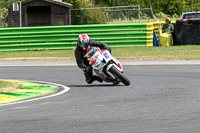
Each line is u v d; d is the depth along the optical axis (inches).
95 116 724.0
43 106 834.2
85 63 1151.0
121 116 719.7
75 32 2321.6
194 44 2329.0
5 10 3447.3
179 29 2336.4
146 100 882.8
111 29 2321.6
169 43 2348.7
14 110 795.4
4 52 2287.2
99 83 1212.5
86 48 1103.6
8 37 2313.0
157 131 611.8
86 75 1147.3
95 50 1096.8
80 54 1111.0
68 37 2320.4
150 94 967.0
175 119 687.1
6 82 1195.3
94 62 1090.1
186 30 2329.0
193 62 1749.5
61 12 2982.3
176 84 1135.6
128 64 1734.7
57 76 1398.9
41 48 2316.7
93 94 987.9
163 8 4557.1
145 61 1822.1
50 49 2317.9
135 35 2340.1
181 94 956.0
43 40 2320.4
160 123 660.7
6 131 628.4
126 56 1966.0
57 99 922.7
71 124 665.0
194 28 2320.4
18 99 940.0
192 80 1212.5
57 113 757.9
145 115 723.4
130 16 3715.6
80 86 1147.9
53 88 1104.8
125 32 2321.6
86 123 670.5
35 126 656.4
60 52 2213.3
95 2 4303.6
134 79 1268.5
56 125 660.7
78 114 744.3
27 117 726.5
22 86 1145.4
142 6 4335.6
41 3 2974.9
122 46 2324.1
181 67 1584.6
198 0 4785.9
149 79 1262.3
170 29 2375.7
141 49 2218.3
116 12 3622.0
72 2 3575.3
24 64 1824.6
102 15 3540.8
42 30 2317.9
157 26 2386.8
